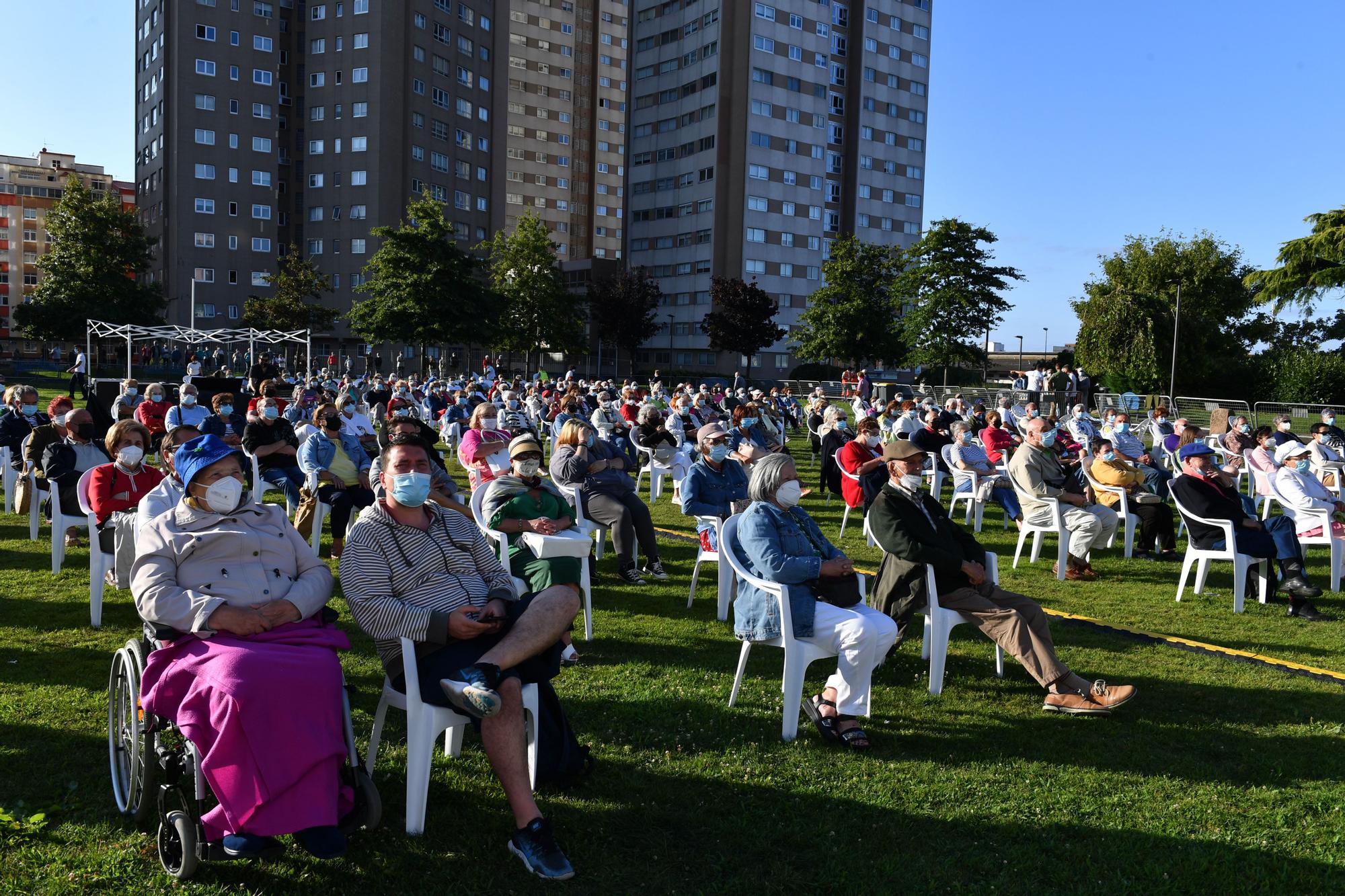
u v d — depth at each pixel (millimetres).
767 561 4875
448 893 3238
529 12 104750
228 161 75750
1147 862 3555
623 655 6082
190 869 3186
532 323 66438
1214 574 9391
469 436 8703
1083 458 13008
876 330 61281
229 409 12016
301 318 67875
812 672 5871
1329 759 4637
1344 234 45344
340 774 3482
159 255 77625
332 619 3893
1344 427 27938
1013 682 5797
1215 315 59500
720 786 4152
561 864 3359
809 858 3549
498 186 87562
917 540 5527
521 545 6457
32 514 9125
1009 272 52406
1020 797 4113
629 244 88875
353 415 12250
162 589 3564
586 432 8578
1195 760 4586
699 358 82625
